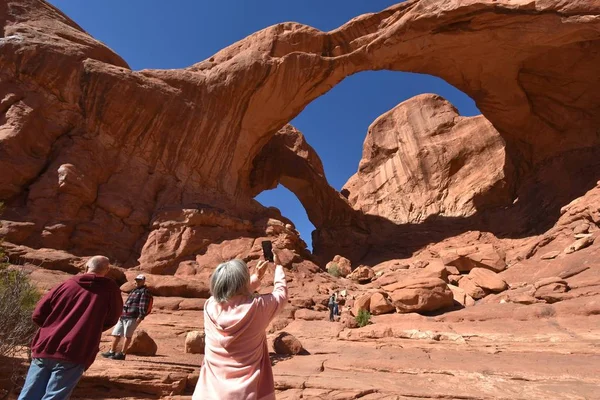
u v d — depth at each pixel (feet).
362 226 105.70
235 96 68.39
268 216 69.31
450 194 108.37
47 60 55.36
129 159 59.16
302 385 17.67
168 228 54.90
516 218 78.69
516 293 38.17
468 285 43.42
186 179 62.80
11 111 51.01
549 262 46.37
